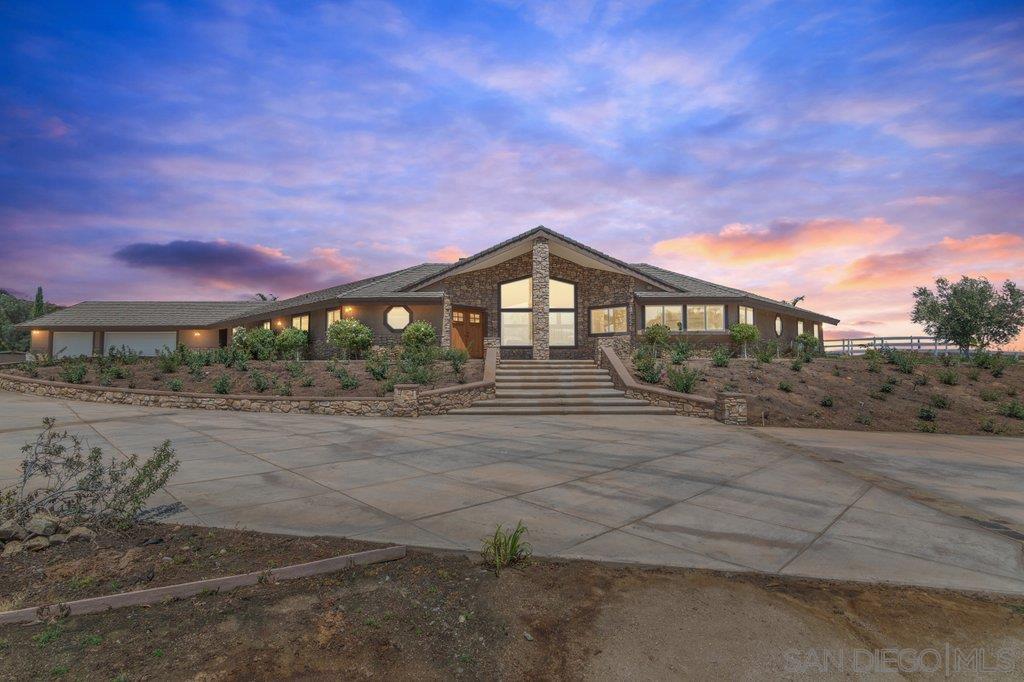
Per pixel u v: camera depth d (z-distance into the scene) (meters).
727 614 3.43
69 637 2.94
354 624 3.17
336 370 16.27
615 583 3.82
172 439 9.39
